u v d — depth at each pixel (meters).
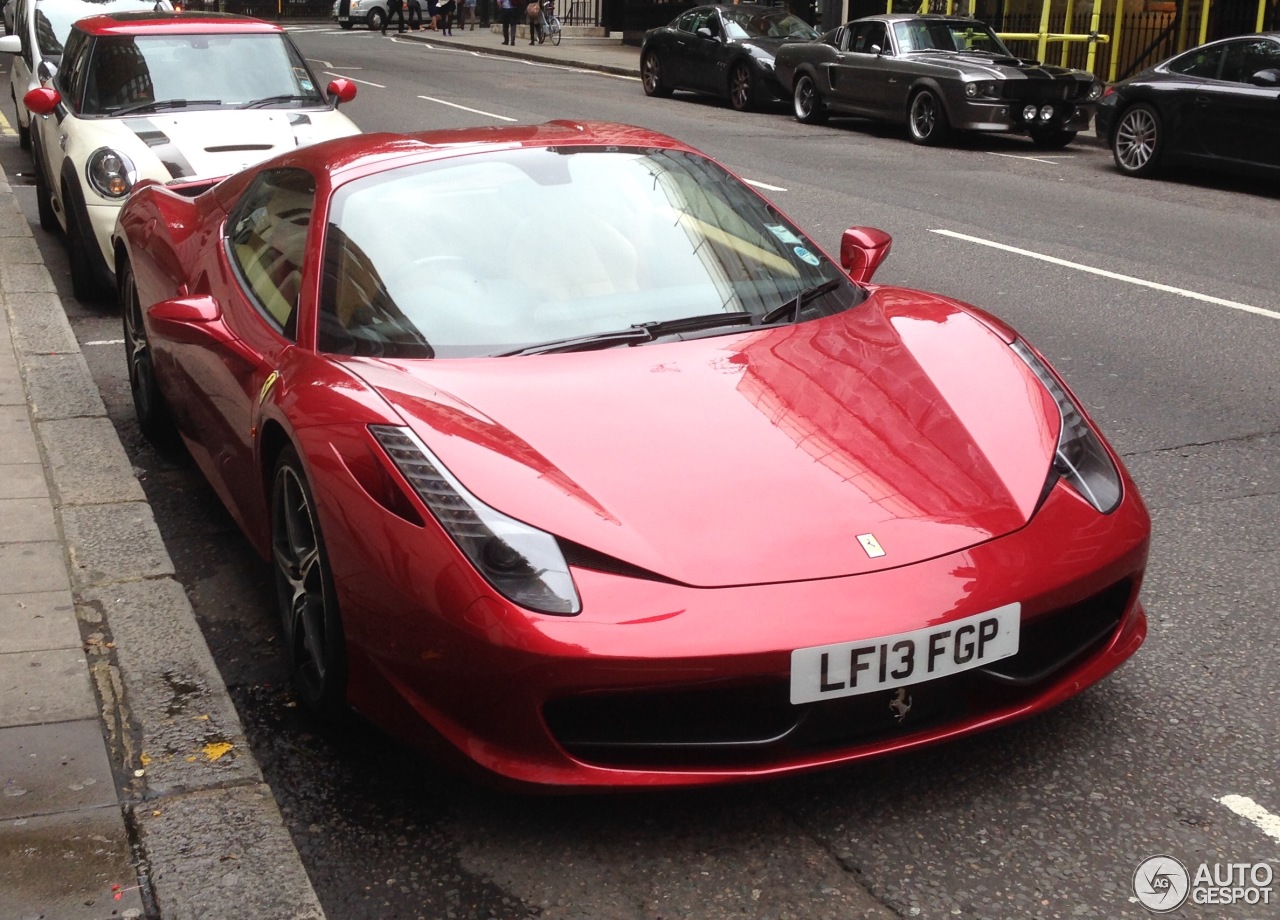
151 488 4.82
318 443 2.93
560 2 38.84
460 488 2.69
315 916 2.45
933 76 15.18
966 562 2.65
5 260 8.32
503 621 2.50
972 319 3.60
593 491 2.70
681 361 3.20
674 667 2.46
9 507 4.43
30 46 11.51
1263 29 18.66
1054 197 11.63
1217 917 2.41
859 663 2.52
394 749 3.07
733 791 2.85
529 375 3.11
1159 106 12.73
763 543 2.61
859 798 2.81
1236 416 5.48
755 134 16.14
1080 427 3.15
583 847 2.68
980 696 2.76
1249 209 11.13
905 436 2.96
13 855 2.59
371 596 2.73
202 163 7.30
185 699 3.22
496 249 3.54
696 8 20.28
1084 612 2.88
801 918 2.45
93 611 3.70
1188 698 3.20
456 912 2.50
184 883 2.53
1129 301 7.59
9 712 3.11
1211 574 3.93
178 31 8.52
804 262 3.82
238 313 3.84
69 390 5.73
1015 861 2.59
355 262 3.47
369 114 17.39
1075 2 21.55
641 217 3.75
